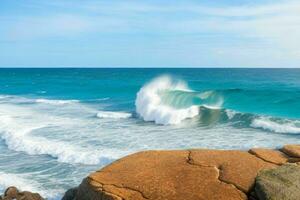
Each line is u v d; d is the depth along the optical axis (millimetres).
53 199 11719
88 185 7195
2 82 75438
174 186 6848
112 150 16562
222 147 17203
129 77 89125
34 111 30922
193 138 19172
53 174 14047
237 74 100250
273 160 7789
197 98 31297
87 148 17031
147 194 6684
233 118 25500
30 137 19812
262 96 34375
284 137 19641
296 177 6695
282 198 6250
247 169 7348
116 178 7242
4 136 20703
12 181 13273
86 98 43562
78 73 122375
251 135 20062
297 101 32594
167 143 17969
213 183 6898
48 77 94438
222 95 33125
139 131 21312
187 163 7684
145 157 8086
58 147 17297
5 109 32250
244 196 6566
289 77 78625
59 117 27141
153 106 26578
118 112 29500
